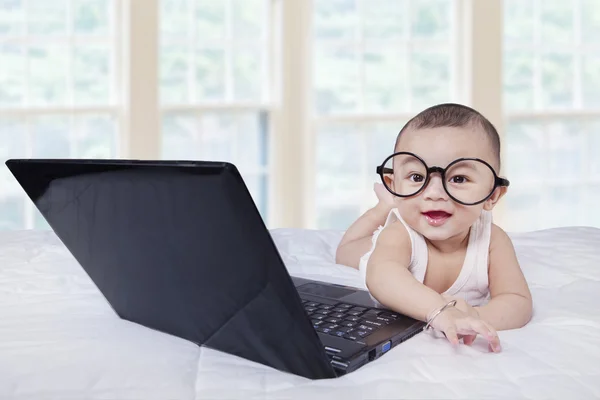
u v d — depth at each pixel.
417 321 0.93
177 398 0.69
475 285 1.12
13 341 0.84
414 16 3.77
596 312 1.04
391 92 3.78
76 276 1.20
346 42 3.72
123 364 0.77
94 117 3.44
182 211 0.67
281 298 0.67
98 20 3.42
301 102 3.64
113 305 0.97
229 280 0.70
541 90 3.95
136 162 0.66
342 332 0.85
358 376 0.75
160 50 3.51
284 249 1.55
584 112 3.99
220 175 0.59
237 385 0.72
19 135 3.38
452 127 1.01
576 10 3.97
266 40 3.68
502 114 3.80
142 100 3.40
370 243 1.38
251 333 0.75
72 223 0.89
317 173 3.73
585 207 4.04
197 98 3.61
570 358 0.82
